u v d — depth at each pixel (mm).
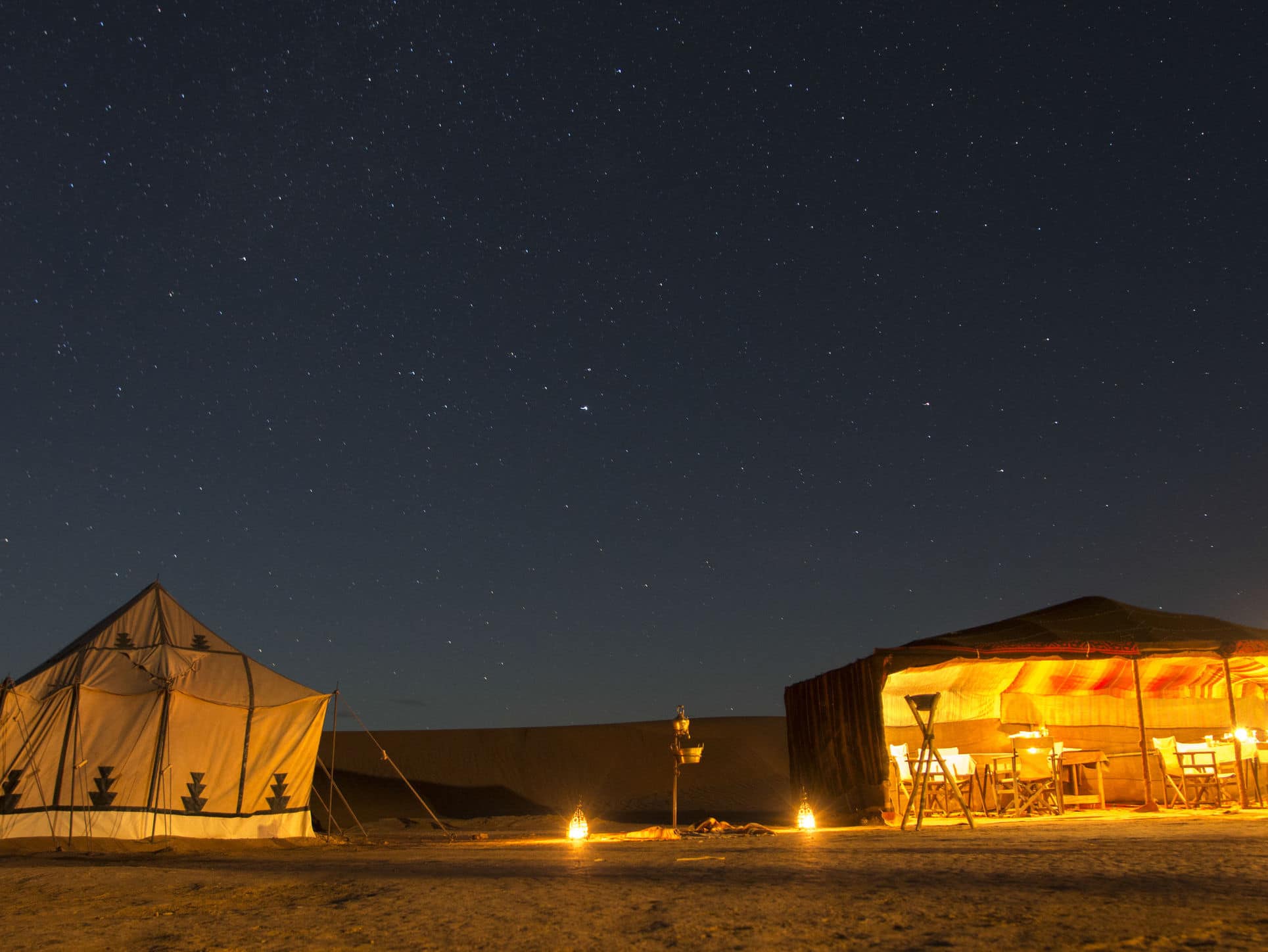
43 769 15961
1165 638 15281
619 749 40875
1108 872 6098
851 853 8477
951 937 4227
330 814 18781
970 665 17594
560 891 6547
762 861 8172
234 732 17688
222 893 7641
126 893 7926
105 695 16828
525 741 41344
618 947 4488
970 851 8117
